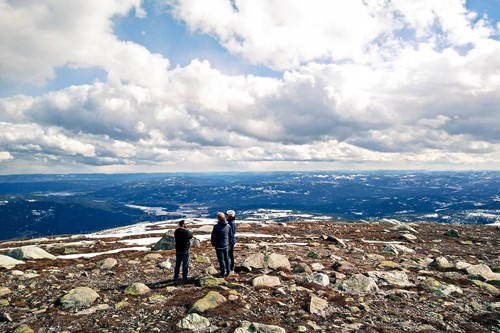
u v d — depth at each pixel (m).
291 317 13.12
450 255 29.48
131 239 44.34
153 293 15.94
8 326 12.16
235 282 17.58
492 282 19.41
